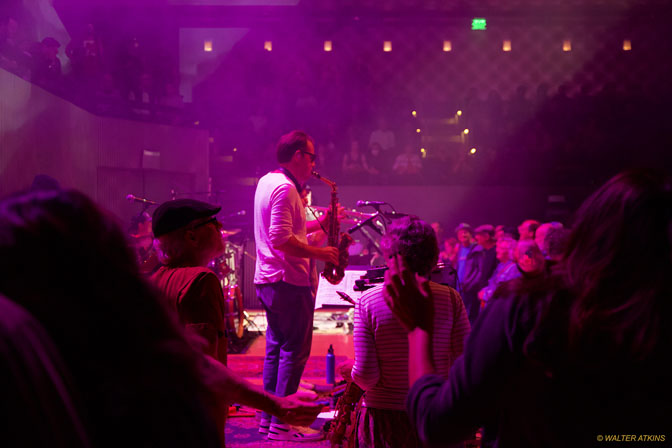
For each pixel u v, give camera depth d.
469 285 7.60
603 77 16.69
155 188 10.75
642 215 1.00
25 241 0.74
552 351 1.03
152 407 0.74
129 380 0.73
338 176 13.08
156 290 0.86
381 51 16.61
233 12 15.16
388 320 2.32
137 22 12.12
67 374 0.70
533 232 6.80
